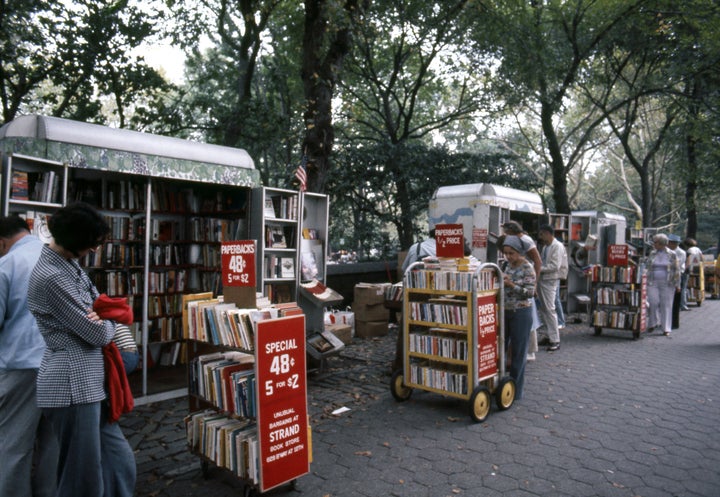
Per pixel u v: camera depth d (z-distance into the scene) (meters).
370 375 6.42
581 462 3.79
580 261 11.51
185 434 4.47
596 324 9.07
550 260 7.75
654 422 4.63
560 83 15.90
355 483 3.50
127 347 2.84
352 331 8.65
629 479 3.51
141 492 3.40
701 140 18.89
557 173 16.23
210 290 6.71
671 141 20.55
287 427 3.25
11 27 10.76
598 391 5.62
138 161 5.09
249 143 12.51
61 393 2.46
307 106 9.22
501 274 4.99
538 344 8.28
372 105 18.28
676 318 10.07
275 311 3.32
